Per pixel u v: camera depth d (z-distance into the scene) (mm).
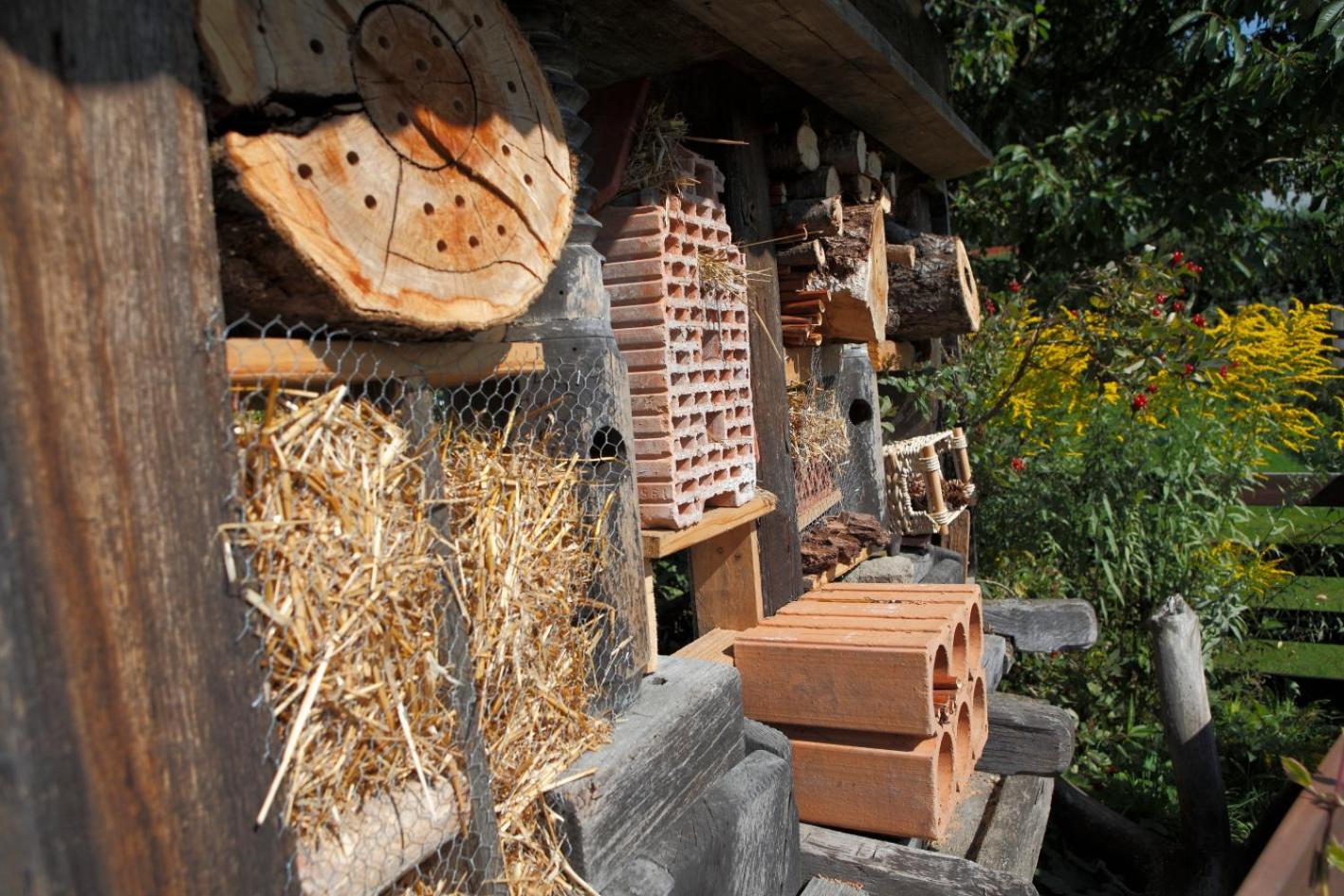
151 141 1080
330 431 1378
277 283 1318
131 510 1045
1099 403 5941
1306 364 6188
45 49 980
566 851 1812
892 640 2779
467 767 1561
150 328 1075
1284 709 5508
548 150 1708
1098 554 5668
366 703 1377
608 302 2189
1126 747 5312
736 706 2369
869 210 3604
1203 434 5922
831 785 2818
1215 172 7281
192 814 1093
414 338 1544
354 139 1340
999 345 6312
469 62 1551
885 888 2689
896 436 5547
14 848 911
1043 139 8352
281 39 1252
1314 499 6184
